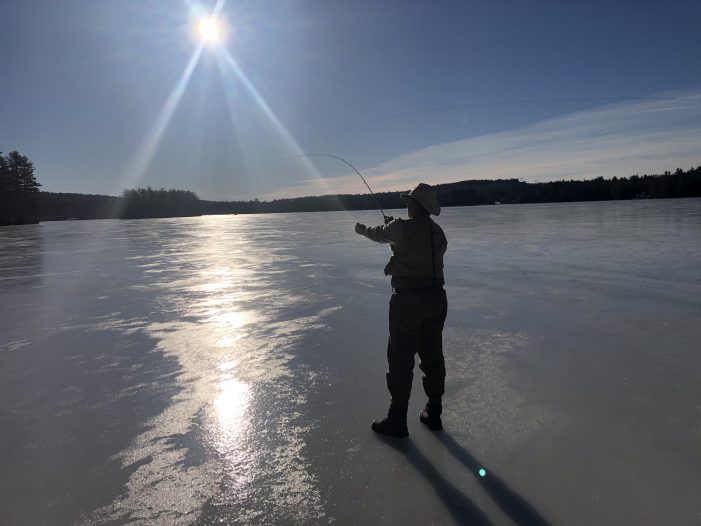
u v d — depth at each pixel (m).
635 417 2.94
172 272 9.93
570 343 4.41
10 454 2.69
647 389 3.35
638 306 5.70
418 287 2.73
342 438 2.80
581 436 2.74
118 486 2.37
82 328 5.46
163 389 3.58
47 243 20.45
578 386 3.43
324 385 3.60
